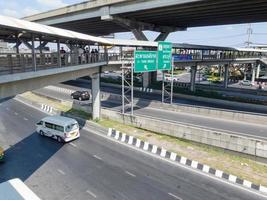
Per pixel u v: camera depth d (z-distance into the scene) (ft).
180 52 190.08
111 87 216.13
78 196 54.49
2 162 71.67
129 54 144.36
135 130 100.42
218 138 83.05
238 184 59.62
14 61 52.54
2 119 117.80
